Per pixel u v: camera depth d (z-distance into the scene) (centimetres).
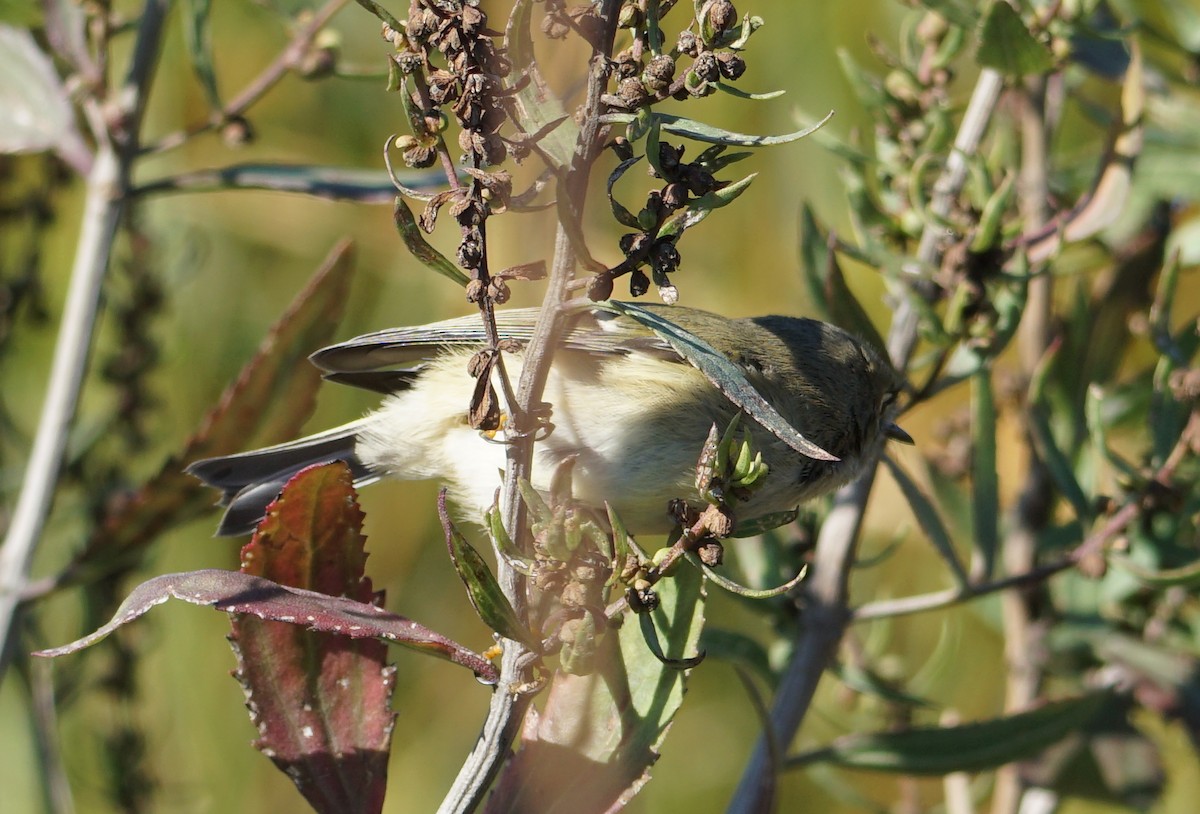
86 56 784
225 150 1093
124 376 923
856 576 1030
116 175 788
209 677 1012
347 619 424
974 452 720
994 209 670
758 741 705
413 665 1073
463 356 778
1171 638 891
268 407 745
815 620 729
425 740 1056
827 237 770
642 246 403
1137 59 730
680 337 407
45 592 746
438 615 1084
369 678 495
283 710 484
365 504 1114
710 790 1059
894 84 763
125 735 907
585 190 404
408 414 772
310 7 898
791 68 1043
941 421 984
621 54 404
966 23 695
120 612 412
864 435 783
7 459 975
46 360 1059
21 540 759
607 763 478
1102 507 757
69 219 1073
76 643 406
